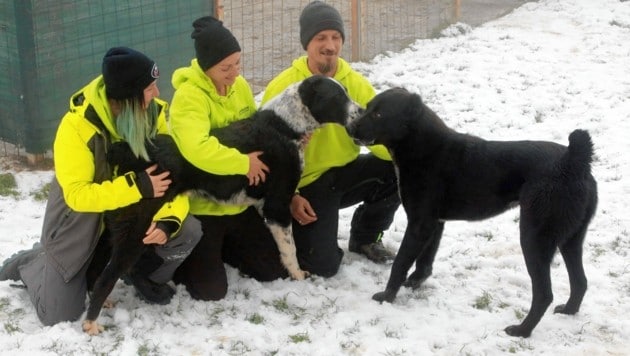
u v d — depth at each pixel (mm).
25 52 6258
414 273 4668
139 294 4480
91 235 4082
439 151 4305
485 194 4266
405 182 4395
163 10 7133
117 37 6812
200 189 4324
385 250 5082
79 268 4129
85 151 3975
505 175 4195
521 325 4164
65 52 6473
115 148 4070
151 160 4152
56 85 6477
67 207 4070
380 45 9633
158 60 7207
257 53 9352
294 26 10273
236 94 4641
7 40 6312
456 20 10742
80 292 4199
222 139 4391
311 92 4371
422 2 10461
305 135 4480
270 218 4539
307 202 4723
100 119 3979
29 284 4238
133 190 3951
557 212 3994
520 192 4148
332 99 4355
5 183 6121
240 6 11148
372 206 4934
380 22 9727
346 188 4820
